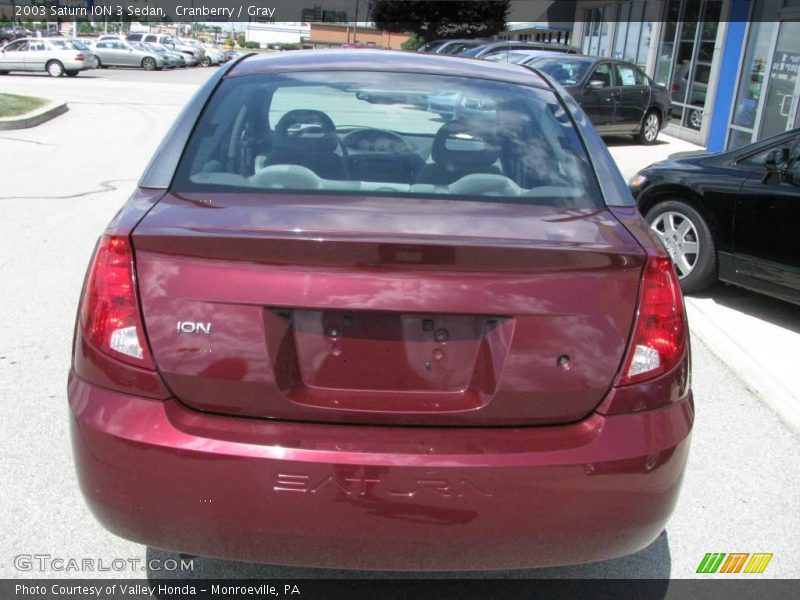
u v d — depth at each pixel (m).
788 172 5.31
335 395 2.12
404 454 2.05
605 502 2.12
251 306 2.08
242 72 3.15
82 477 2.17
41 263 5.99
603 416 2.15
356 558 2.10
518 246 2.08
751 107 13.52
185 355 2.09
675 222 6.06
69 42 30.25
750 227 5.50
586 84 14.62
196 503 2.07
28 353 4.35
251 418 2.11
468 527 2.07
